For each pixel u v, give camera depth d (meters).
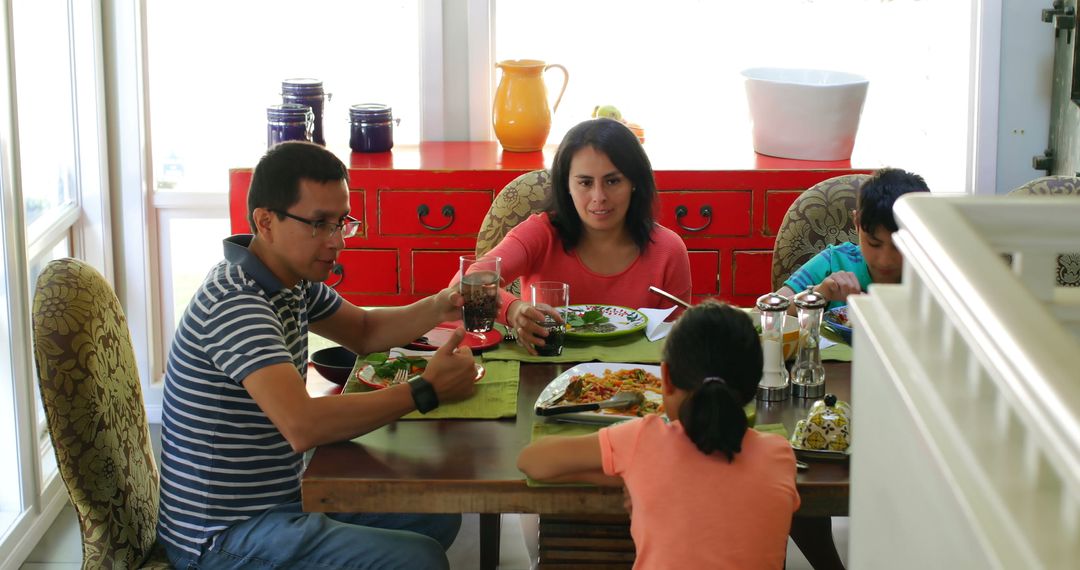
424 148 3.71
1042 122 3.56
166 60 3.70
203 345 1.87
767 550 1.51
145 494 2.06
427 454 1.73
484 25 3.72
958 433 0.81
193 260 3.80
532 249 2.48
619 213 2.43
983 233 0.97
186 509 1.93
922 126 3.80
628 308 2.39
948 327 0.92
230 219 3.43
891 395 0.99
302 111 3.39
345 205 1.96
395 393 1.82
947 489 0.81
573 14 3.78
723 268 3.44
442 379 1.86
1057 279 2.52
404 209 3.39
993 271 0.81
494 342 2.21
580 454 1.58
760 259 3.43
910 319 1.03
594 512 1.63
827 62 3.80
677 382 1.60
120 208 3.65
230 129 3.78
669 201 3.38
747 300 3.46
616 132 2.40
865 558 1.12
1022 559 0.67
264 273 1.93
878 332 1.04
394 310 2.23
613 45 3.79
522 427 1.83
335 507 1.65
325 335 2.20
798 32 3.77
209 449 1.90
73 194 3.51
